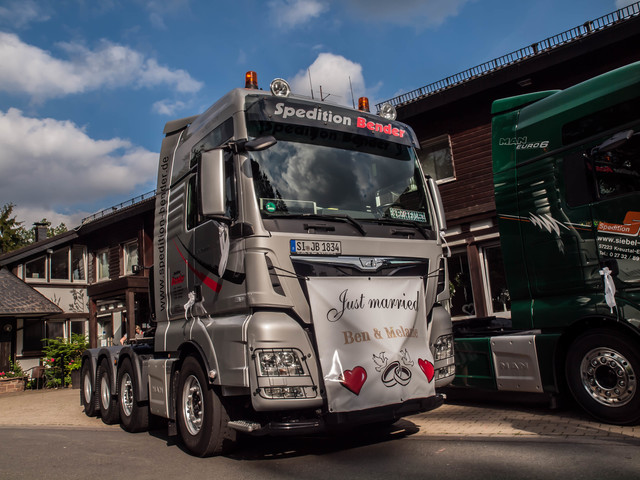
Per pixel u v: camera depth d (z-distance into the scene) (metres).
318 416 4.91
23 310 20.56
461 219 13.23
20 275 23.97
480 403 7.71
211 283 5.63
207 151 5.21
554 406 6.38
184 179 6.55
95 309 22.95
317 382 4.91
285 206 5.23
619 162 5.83
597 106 6.09
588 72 11.66
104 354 9.26
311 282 5.07
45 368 19.59
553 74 12.10
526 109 6.90
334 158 5.75
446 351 5.92
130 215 23.08
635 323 5.56
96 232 25.73
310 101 5.89
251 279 4.97
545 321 6.35
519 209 6.71
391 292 5.46
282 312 5.00
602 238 5.91
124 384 8.30
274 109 5.59
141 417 7.62
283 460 5.34
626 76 5.91
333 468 4.86
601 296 5.89
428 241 6.03
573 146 6.25
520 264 6.66
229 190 5.34
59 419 10.27
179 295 6.37
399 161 6.27
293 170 5.45
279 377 4.79
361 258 5.42
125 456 6.05
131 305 20.72
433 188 6.42
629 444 4.91
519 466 4.43
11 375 19.44
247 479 4.69
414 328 5.48
